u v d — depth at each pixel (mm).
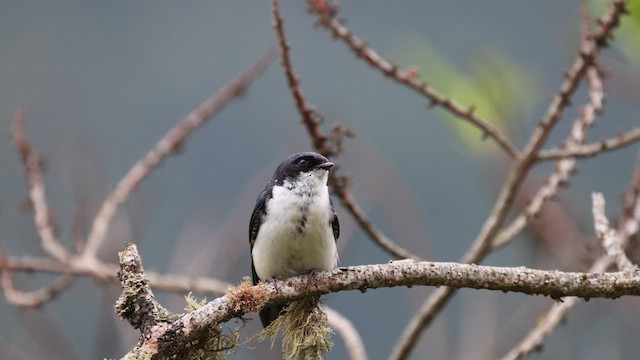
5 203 31094
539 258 11727
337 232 9461
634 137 9297
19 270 10914
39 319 12062
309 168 9211
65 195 20047
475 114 9734
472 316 13469
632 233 9562
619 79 11555
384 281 7066
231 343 6816
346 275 7121
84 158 13367
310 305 7355
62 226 20172
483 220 32906
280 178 9281
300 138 14773
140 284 6562
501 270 6941
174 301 12906
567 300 9516
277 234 9094
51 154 17719
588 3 9625
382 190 13984
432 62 10141
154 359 6434
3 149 32438
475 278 6945
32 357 12992
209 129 35594
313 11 9438
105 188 13180
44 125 34812
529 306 13133
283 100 37656
